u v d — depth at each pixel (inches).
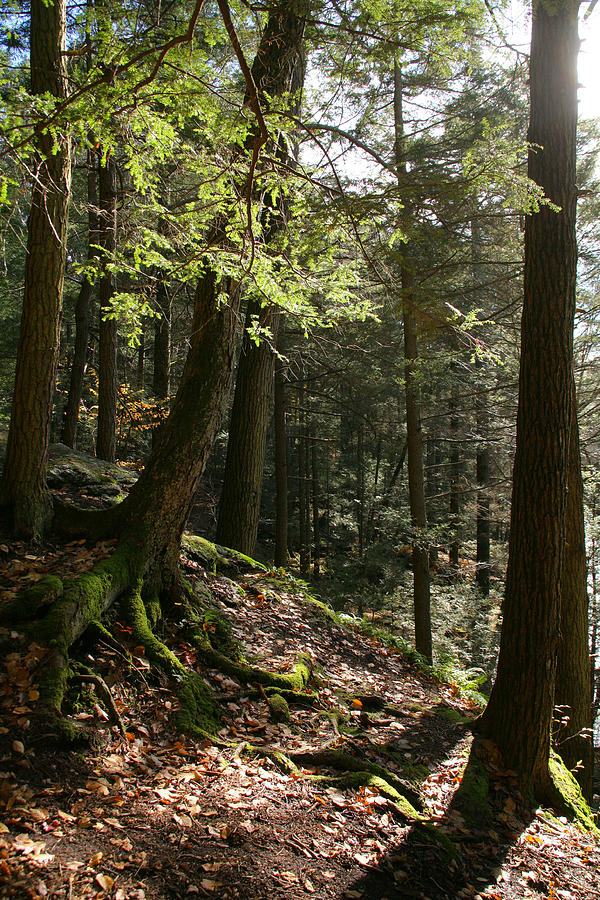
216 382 231.1
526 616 214.4
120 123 148.9
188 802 137.5
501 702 218.2
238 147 178.5
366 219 165.6
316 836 138.8
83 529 223.1
